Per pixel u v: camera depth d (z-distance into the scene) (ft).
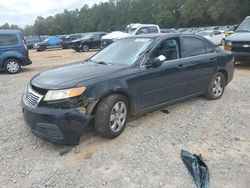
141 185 11.00
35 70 43.01
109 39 64.59
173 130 15.84
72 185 11.13
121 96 14.64
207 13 225.76
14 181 11.51
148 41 17.19
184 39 18.72
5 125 17.12
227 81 21.91
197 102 20.61
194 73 18.83
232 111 18.83
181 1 258.57
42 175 11.85
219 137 14.98
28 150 13.92
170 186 10.91
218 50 21.08
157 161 12.64
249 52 32.27
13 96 24.44
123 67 15.46
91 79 13.82
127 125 16.44
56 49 108.78
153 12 303.27
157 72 16.30
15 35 40.11
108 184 11.12
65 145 14.11
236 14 207.21
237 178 11.37
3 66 39.40
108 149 13.74
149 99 16.25
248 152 13.39
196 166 11.97
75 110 13.01
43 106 13.21
